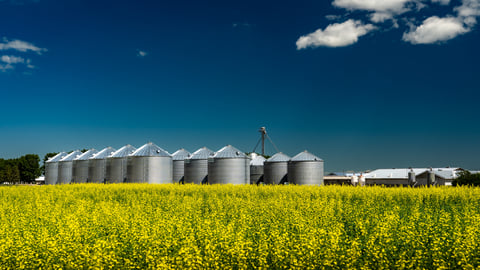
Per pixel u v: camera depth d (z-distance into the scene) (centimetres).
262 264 901
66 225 1277
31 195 2992
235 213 1848
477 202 2348
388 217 1362
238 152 5219
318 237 1009
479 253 944
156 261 902
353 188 2847
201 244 1024
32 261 941
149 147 5469
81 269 907
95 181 6075
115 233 1230
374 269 904
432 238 1080
